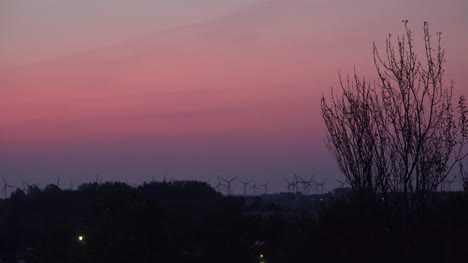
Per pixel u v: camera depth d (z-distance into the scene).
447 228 19.25
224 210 76.88
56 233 67.12
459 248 18.97
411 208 17.64
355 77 18.89
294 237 45.97
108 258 52.34
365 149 18.30
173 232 60.59
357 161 18.56
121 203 55.72
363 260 18.80
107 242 53.59
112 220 54.69
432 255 18.70
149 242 54.72
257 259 68.81
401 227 17.77
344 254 22.06
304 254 35.88
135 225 54.12
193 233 69.56
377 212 18.27
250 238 72.81
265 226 72.75
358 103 18.62
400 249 17.70
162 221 57.62
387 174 17.92
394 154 17.84
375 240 18.44
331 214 26.34
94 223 56.03
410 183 17.59
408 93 17.70
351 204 20.02
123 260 52.31
